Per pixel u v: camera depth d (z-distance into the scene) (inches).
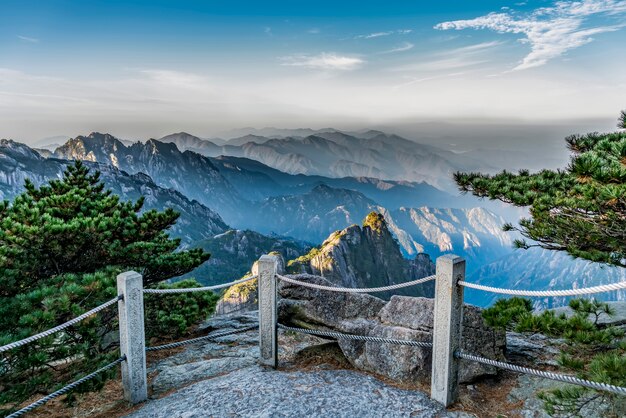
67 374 335.0
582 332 229.9
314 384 270.2
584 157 263.9
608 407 233.0
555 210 297.7
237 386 270.4
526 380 284.5
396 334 297.6
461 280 236.4
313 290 372.8
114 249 417.4
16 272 367.6
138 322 271.9
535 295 195.2
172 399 266.4
